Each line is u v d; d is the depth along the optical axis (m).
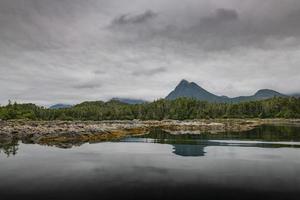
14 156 32.81
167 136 60.75
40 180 22.44
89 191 20.02
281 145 44.31
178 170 25.69
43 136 52.97
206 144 45.84
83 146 42.31
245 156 33.28
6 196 19.17
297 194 19.39
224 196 19.11
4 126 71.00
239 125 104.81
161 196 19.11
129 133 67.38
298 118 189.38
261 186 20.95
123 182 21.97
